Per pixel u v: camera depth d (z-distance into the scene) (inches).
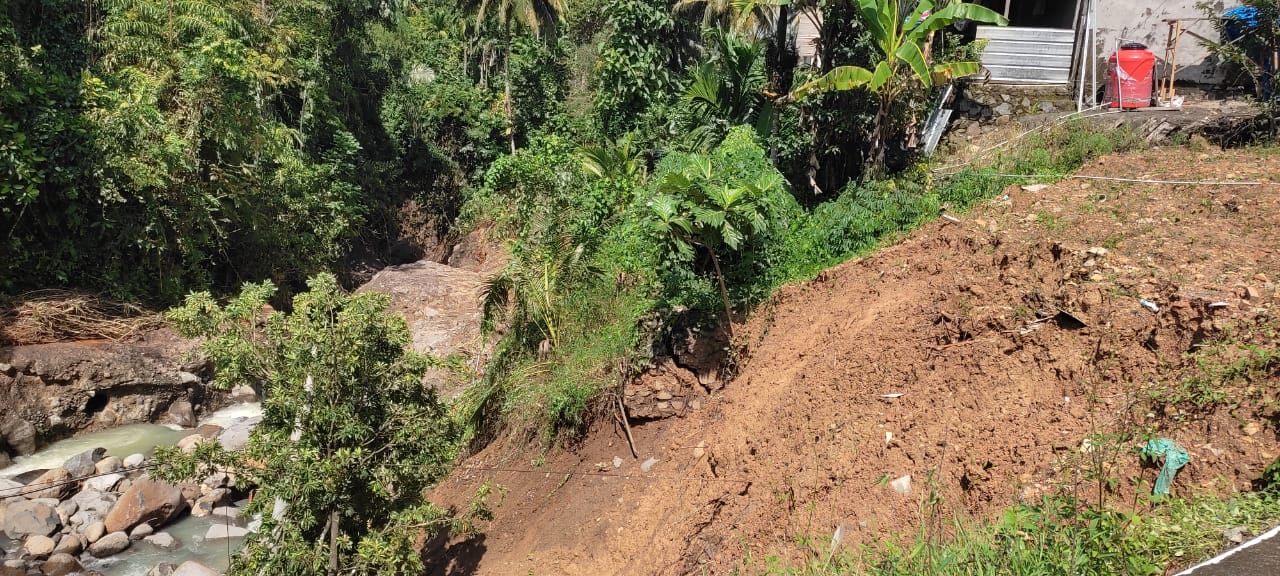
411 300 775.7
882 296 321.1
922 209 391.5
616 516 336.2
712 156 416.2
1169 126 412.8
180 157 685.3
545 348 462.3
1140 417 199.5
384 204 1171.9
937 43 506.9
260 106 839.1
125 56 737.0
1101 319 233.3
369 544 299.7
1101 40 518.3
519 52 1268.5
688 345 384.5
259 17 887.7
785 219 401.4
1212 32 496.4
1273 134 390.9
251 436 322.0
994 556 177.9
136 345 615.2
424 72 1355.8
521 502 398.0
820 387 292.2
